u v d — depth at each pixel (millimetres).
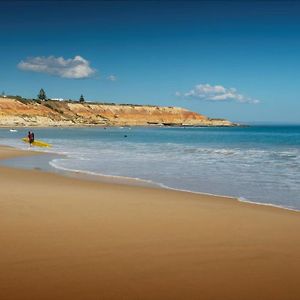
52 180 19375
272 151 42219
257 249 8047
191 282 6320
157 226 9789
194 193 16000
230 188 17578
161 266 6996
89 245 8109
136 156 35062
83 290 5957
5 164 27812
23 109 197875
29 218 10391
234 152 40500
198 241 8539
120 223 10023
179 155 36281
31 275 6492
